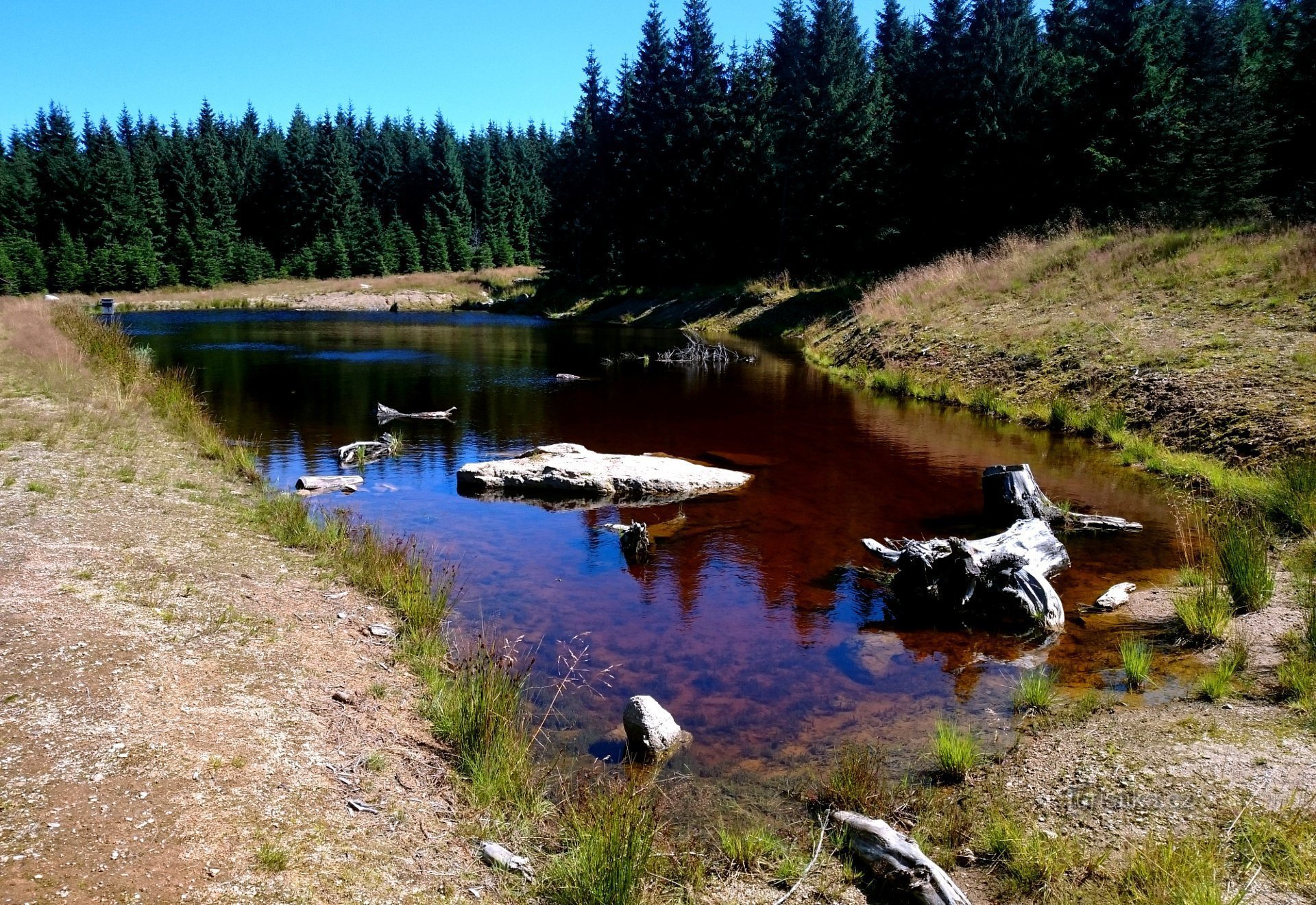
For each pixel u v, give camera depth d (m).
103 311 48.81
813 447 14.05
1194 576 7.68
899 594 7.69
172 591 6.39
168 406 13.80
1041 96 31.25
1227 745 4.88
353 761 4.54
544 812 4.46
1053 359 16.77
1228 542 7.43
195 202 65.81
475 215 80.38
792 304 34.69
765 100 44.94
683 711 5.67
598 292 50.38
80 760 4.00
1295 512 8.45
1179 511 10.02
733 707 5.73
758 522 9.98
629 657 6.46
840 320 28.80
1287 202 25.59
